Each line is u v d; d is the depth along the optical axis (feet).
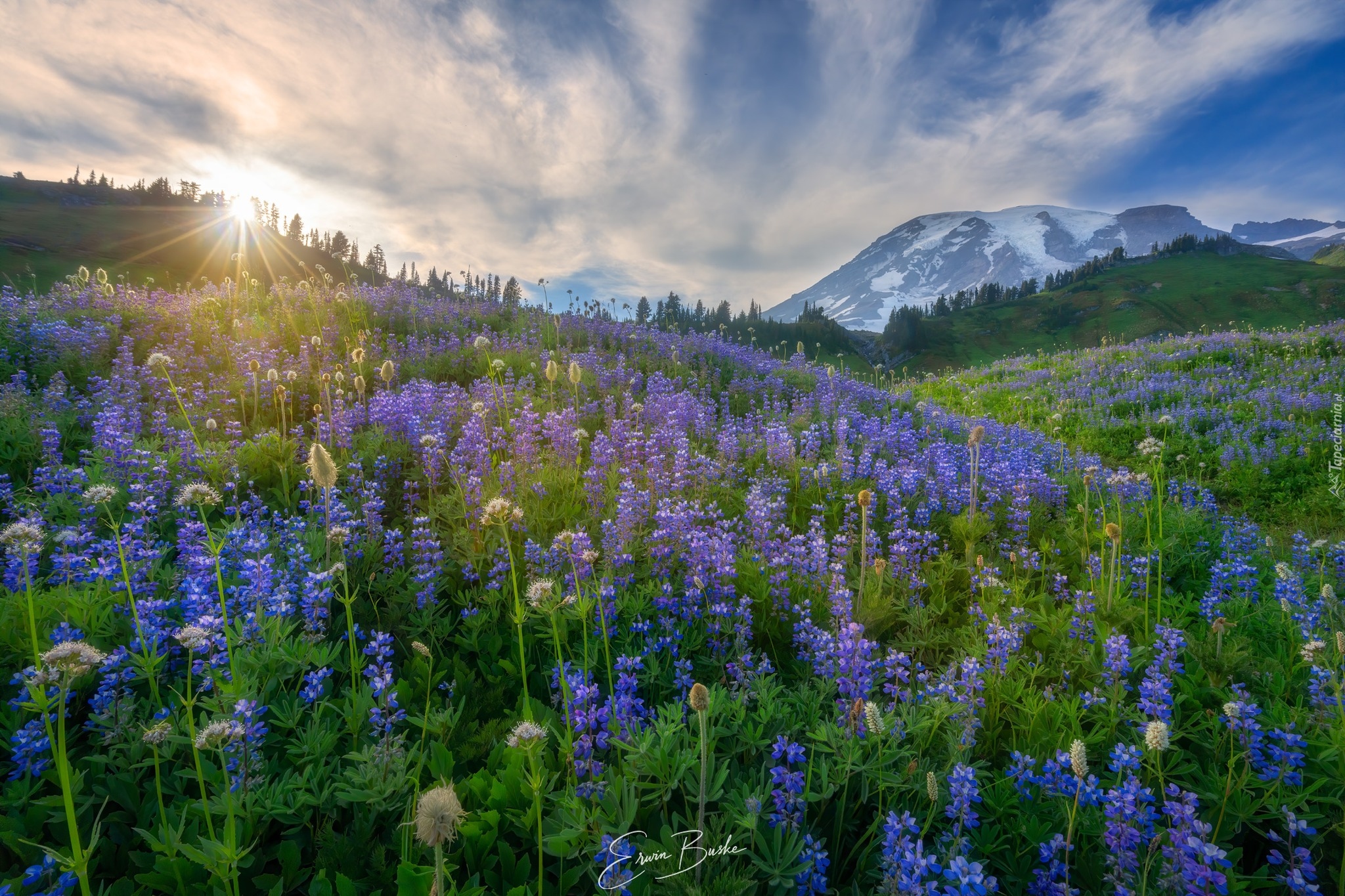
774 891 10.20
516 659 16.28
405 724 13.76
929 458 36.65
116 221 540.11
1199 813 12.44
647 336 63.36
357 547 19.49
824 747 12.30
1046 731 14.21
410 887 9.20
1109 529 19.27
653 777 12.11
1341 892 10.20
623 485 23.67
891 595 20.35
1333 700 13.80
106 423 24.88
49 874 9.72
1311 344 88.53
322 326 48.70
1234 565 22.45
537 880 10.41
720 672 16.22
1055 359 112.06
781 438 33.09
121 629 14.52
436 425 29.91
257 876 10.23
